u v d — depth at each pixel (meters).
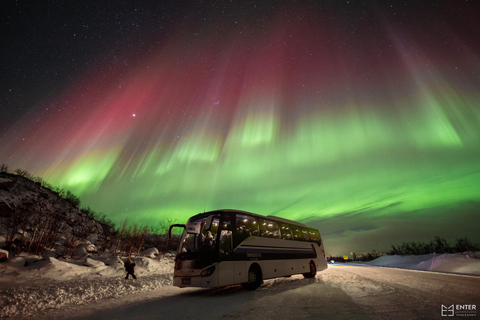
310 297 9.03
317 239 19.28
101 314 7.22
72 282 12.69
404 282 12.90
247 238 11.91
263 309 7.21
